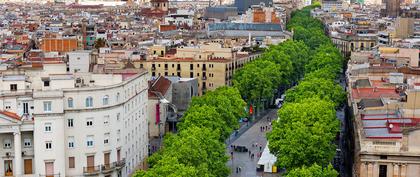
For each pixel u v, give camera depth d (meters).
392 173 196.12
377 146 197.12
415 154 193.25
